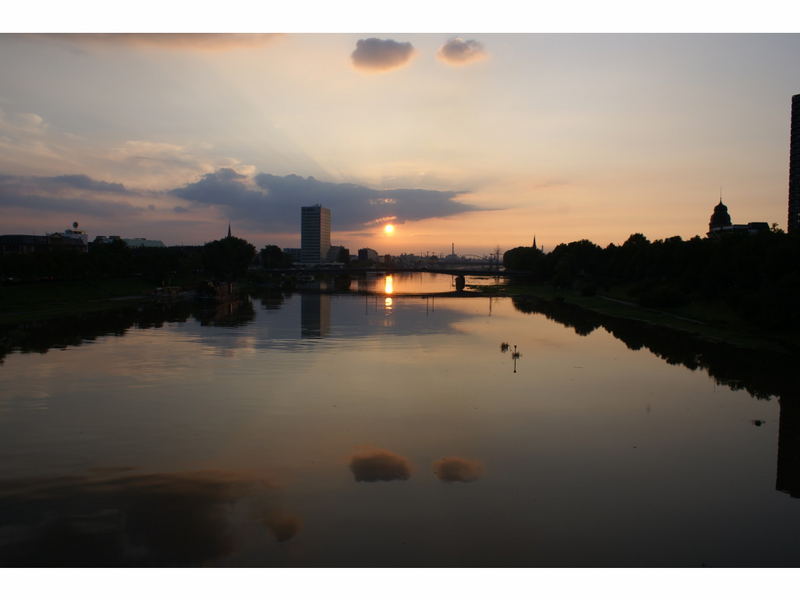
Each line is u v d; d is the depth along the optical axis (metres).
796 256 105.75
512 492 37.97
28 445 45.81
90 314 140.62
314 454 44.25
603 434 50.00
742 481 40.38
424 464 42.50
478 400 60.31
